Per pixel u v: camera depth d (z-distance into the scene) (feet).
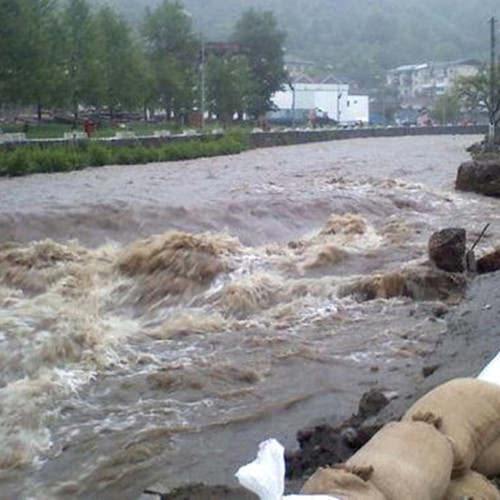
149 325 44.27
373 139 240.53
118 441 29.53
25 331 41.42
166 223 67.51
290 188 90.07
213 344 40.27
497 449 16.10
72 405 32.83
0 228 63.72
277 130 211.61
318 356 37.65
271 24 296.71
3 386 34.91
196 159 145.79
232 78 251.39
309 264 54.19
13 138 124.47
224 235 60.39
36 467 27.89
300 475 21.81
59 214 66.54
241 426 30.63
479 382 16.78
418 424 15.16
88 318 44.45
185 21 236.43
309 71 412.16
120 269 52.08
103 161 126.11
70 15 181.47
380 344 39.09
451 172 117.19
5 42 148.77
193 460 27.81
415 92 452.76
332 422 27.94
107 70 190.60
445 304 44.29
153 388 34.55
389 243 61.16
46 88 157.69
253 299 47.06
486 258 47.39
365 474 13.58
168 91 227.20
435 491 14.03
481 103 301.63
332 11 572.51
